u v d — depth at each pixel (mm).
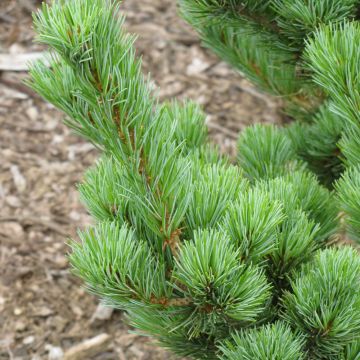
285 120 1840
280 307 939
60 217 1633
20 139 1797
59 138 1806
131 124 829
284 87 1206
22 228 1604
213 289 850
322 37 874
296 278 911
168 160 845
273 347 858
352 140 948
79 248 867
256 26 1028
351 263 855
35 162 1748
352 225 960
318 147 1141
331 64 859
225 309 859
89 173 964
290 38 1009
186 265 842
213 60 2004
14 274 1512
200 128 1053
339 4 952
